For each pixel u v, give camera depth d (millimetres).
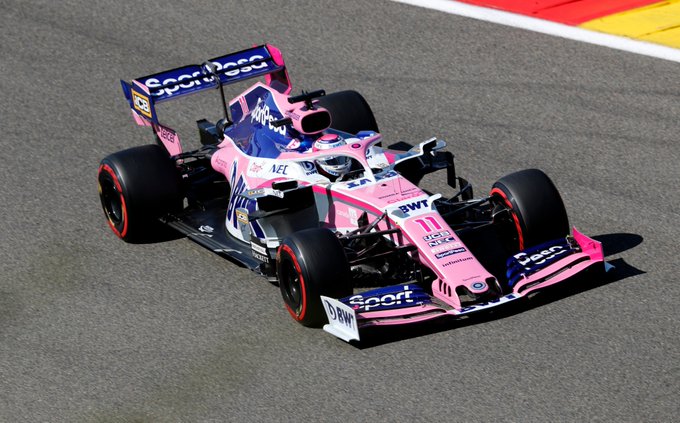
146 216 37188
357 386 28891
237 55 41875
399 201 32438
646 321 30875
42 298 34906
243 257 34500
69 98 50594
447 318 30156
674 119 44531
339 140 34438
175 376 30156
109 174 37438
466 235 34125
